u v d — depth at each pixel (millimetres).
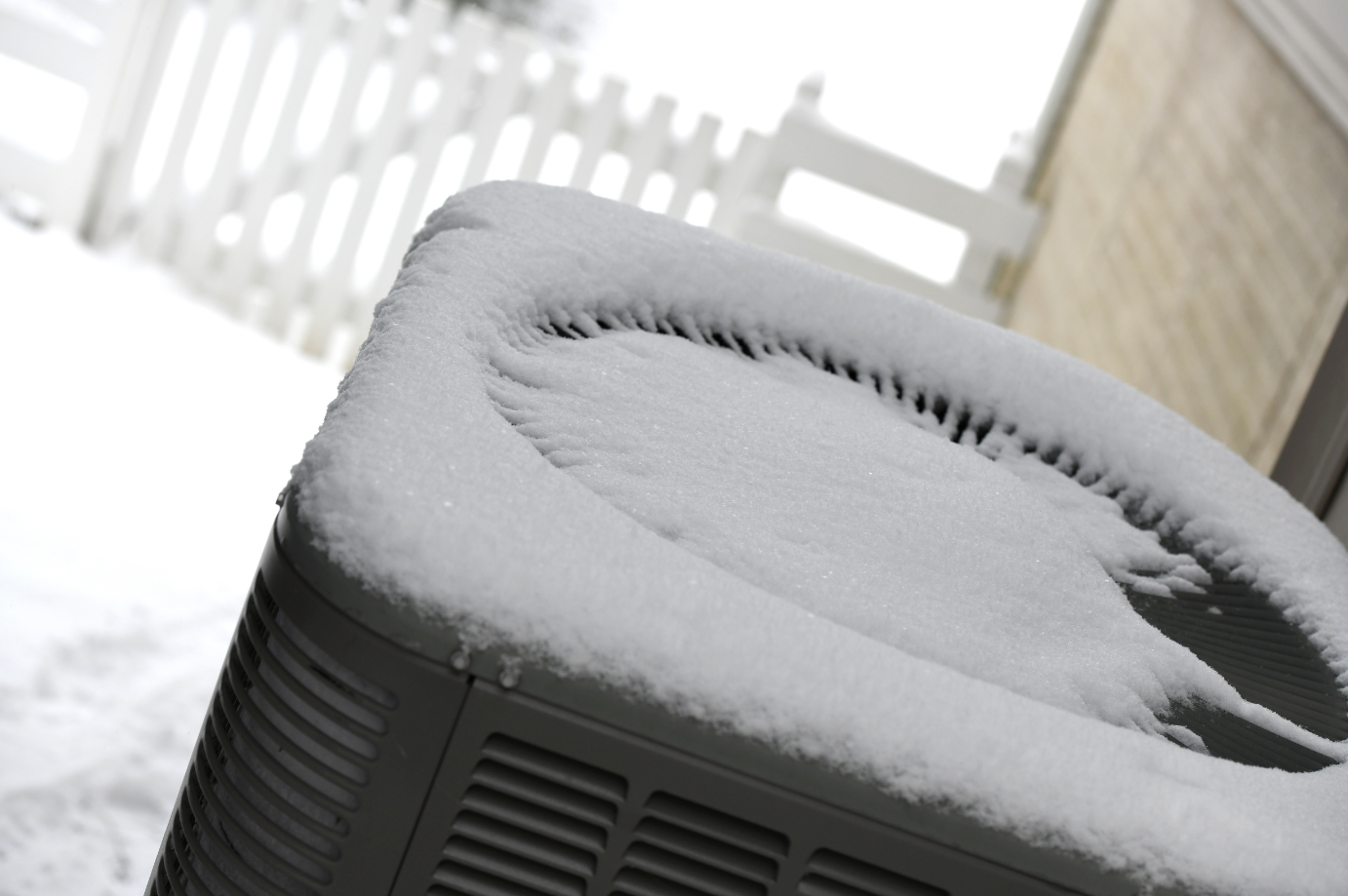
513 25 5938
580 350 3137
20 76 5438
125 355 4859
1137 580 3170
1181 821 2049
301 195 5340
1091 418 3414
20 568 4008
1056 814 2008
